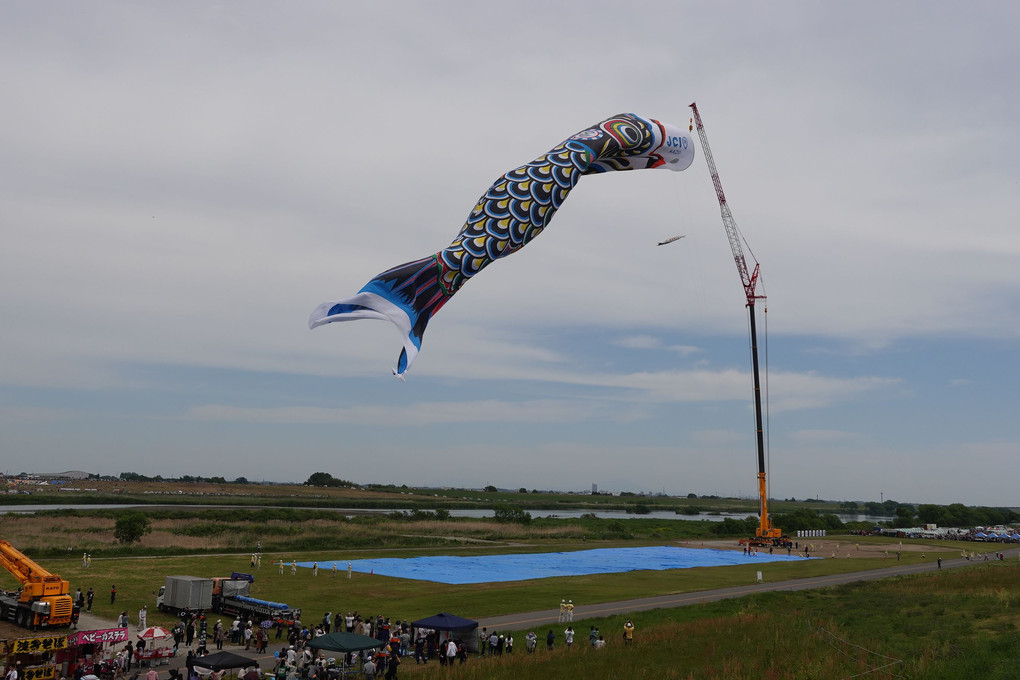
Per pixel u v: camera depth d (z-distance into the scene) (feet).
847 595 227.40
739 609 200.54
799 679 123.95
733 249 473.67
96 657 132.16
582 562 323.78
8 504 602.44
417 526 478.59
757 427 464.24
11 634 153.58
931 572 291.17
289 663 130.93
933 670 121.70
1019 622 157.48
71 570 241.35
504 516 540.11
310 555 317.01
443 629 142.92
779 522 578.66
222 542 339.36
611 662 137.69
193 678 118.52
